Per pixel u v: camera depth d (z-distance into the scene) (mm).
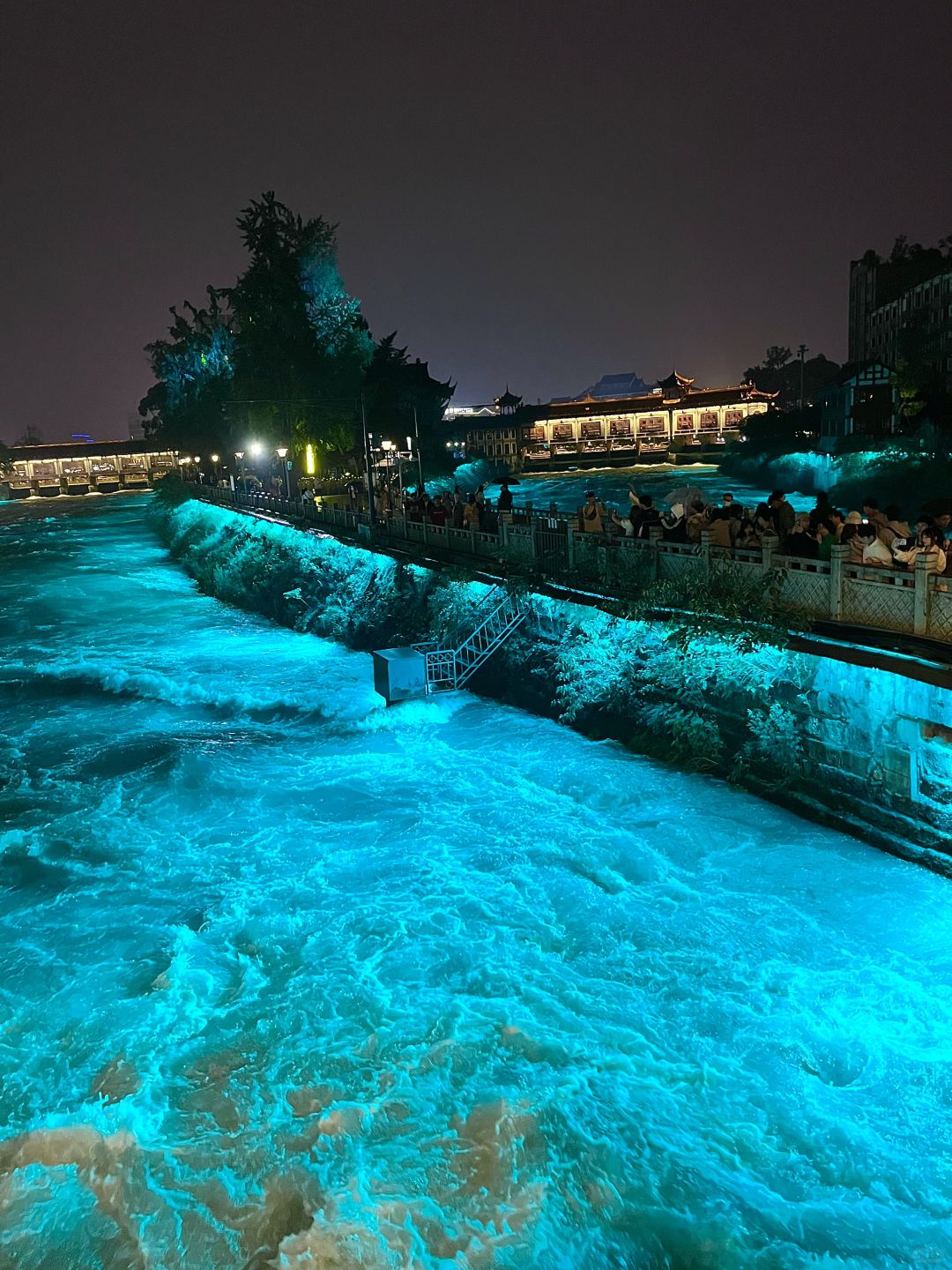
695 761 14484
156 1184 7438
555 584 19094
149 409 87062
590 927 10711
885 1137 7523
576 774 14945
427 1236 6777
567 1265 6543
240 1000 9836
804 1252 6461
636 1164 7258
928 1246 6512
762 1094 7984
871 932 10039
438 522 26688
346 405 50812
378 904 11648
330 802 15172
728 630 13734
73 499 113938
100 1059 9008
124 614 35531
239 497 50812
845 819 11938
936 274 60344
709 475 79188
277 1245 6879
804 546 13906
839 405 63312
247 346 51875
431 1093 8180
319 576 30688
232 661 26297
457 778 15641
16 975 10617
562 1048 8625
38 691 23938
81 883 12875
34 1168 7766
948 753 10570
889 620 12242
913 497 45344
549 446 103125
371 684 21859
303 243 51031
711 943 10203
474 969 10047
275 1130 7926
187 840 14133
